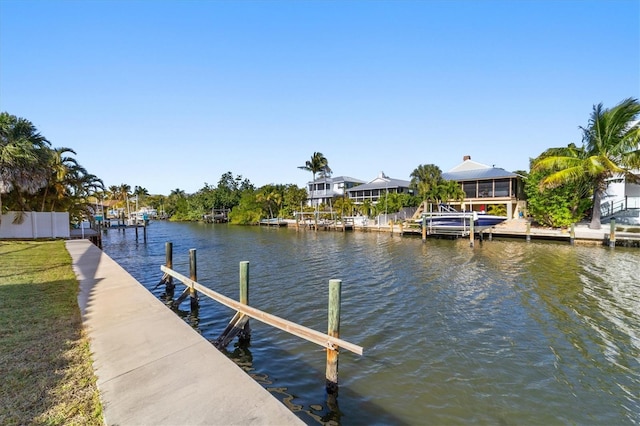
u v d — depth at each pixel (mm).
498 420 5363
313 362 7238
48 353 4785
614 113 23828
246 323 8172
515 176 39562
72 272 10891
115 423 3264
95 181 35219
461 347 7910
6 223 24000
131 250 28547
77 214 34125
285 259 21438
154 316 6504
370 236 36219
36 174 23031
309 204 63688
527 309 10492
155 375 4215
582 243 24250
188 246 30547
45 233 25453
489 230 28922
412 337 8516
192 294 10617
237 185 97000
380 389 6195
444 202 41562
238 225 67875
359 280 14945
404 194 47406
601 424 5297
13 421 3230
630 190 29719
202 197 86125
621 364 7074
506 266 17453
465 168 50094
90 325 5969
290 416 3434
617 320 9453
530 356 7449
